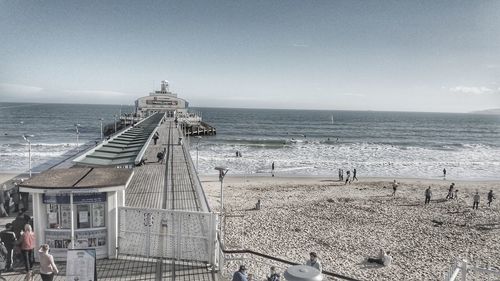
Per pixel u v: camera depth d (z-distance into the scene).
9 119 153.88
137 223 10.81
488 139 108.50
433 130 141.88
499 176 46.94
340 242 22.27
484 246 22.17
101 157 19.94
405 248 21.56
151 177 21.73
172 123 72.38
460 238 23.44
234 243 21.55
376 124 172.50
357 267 18.73
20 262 10.50
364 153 65.81
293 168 48.72
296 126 151.00
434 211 29.67
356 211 28.98
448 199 33.94
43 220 10.18
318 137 105.25
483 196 35.78
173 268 10.19
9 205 15.13
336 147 74.94
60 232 10.16
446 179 44.41
